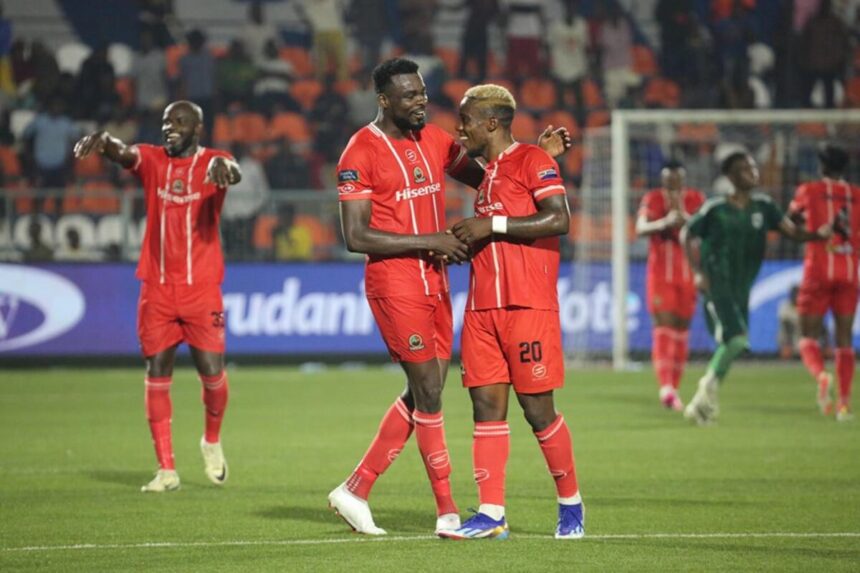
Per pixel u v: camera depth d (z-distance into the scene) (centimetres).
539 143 2134
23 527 2211
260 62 7512
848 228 4066
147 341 2678
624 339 6016
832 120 5703
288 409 4391
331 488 2698
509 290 1997
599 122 7656
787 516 2294
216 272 2709
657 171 7100
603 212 6384
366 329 6266
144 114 7250
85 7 7725
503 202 2025
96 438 3625
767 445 3403
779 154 6862
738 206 3838
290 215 6325
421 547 1989
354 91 7456
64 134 6981
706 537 2073
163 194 2675
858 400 4694
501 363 2038
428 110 7550
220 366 2702
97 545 2028
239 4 7906
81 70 7262
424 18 7775
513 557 1895
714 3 8075
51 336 6041
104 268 6091
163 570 1816
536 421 2036
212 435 2723
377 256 2083
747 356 6275
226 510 2400
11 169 6950
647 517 2286
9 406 4491
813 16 7906
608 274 6397
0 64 7288
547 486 2697
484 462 2052
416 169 2095
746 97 7794
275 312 6212
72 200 6381
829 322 6172
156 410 2669
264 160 7131
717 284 3838
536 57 7781
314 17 7762
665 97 7806
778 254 6316
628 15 8131
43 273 6041
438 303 2128
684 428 3806
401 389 5122
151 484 2648
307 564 1850
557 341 2023
